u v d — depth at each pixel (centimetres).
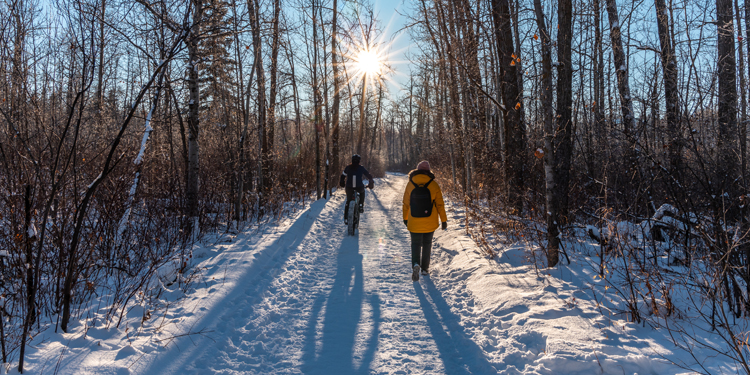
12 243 321
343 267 563
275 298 425
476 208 891
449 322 360
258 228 768
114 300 345
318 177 1398
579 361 257
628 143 505
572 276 432
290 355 302
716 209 355
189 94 654
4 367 226
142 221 543
